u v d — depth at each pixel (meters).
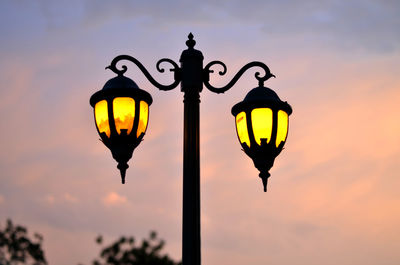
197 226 4.45
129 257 20.92
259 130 4.94
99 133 4.94
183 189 4.55
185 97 4.83
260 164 4.96
